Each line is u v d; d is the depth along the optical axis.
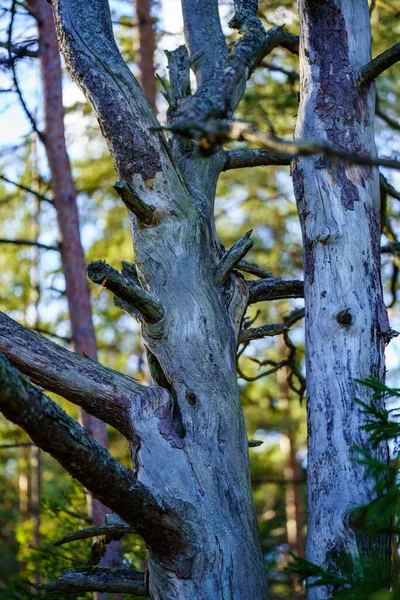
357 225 4.04
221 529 3.74
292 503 12.46
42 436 3.00
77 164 11.32
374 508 3.08
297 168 4.22
